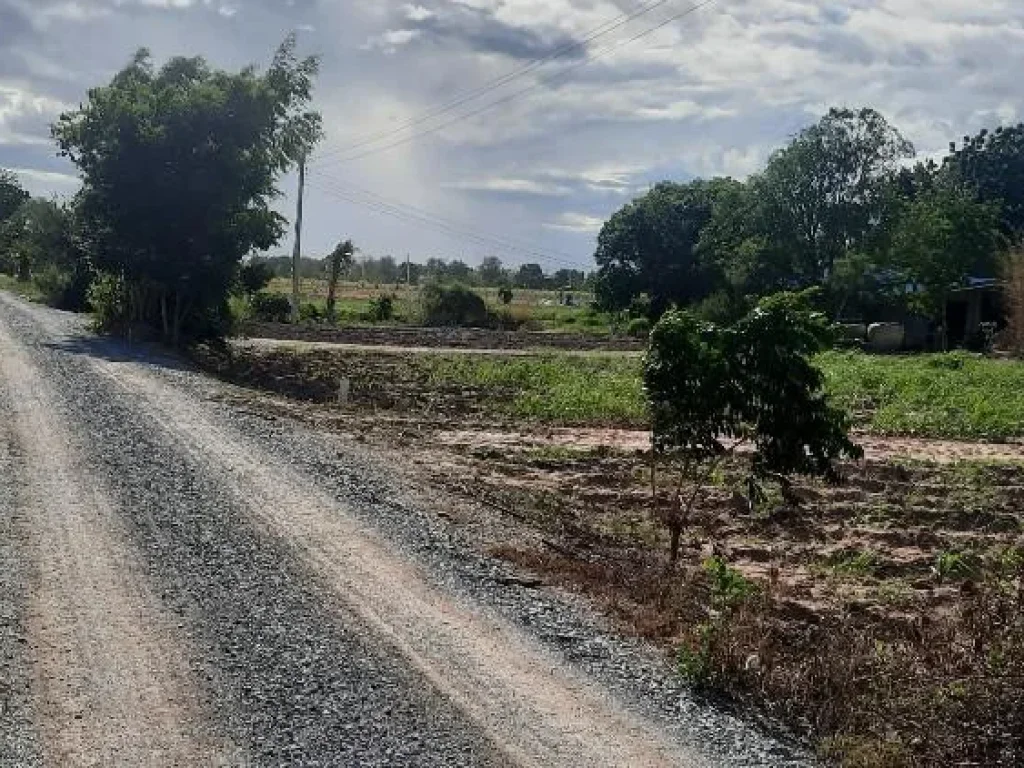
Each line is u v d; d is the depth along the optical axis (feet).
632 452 69.87
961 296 208.85
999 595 33.81
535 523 47.50
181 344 122.11
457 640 30.55
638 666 29.27
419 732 24.53
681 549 46.62
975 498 60.18
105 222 122.31
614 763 23.52
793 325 38.45
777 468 39.60
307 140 129.29
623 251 279.08
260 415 72.64
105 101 119.96
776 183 231.50
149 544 38.58
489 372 112.06
